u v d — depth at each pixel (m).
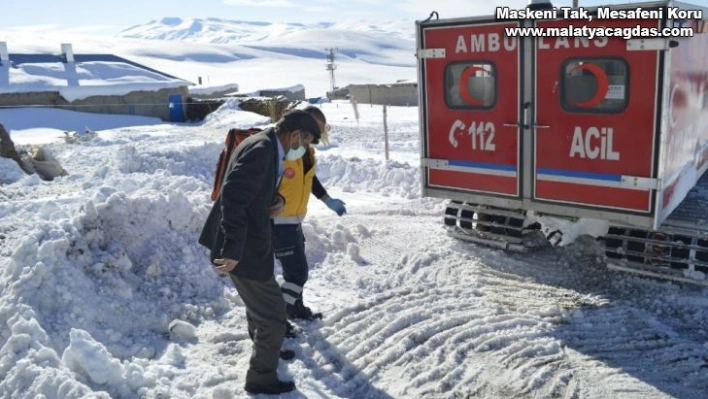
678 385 4.45
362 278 6.47
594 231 6.48
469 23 6.41
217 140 14.90
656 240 6.04
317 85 160.38
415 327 5.32
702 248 5.78
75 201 7.38
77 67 30.48
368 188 11.16
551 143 6.13
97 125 22.42
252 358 4.16
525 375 4.61
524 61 6.12
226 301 5.67
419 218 8.90
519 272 6.65
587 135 5.89
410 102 38.66
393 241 7.72
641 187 5.66
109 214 5.71
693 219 6.14
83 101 25.27
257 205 3.82
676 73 5.63
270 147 3.82
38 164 11.19
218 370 4.41
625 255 6.24
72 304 4.76
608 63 5.66
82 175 10.46
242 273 3.92
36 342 4.20
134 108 25.83
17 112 22.42
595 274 6.54
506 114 6.36
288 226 5.06
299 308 5.37
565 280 6.43
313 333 5.16
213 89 30.98
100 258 5.36
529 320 5.45
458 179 6.88
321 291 6.13
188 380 4.23
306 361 4.78
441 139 6.91
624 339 5.14
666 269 6.01
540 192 6.30
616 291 6.12
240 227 3.68
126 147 11.35
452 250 7.27
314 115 4.79
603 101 5.74
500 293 6.12
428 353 4.93
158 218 6.10
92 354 3.94
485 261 6.94
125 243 5.74
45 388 3.74
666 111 5.43
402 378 4.59
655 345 5.04
